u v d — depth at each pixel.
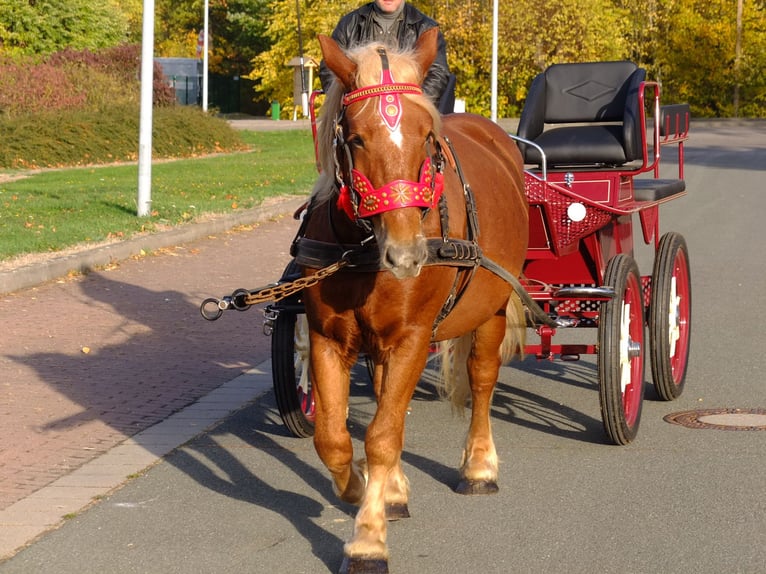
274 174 24.45
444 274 4.61
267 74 56.16
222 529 5.14
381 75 4.13
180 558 4.79
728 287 11.95
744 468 5.96
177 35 73.88
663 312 7.19
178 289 11.73
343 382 4.67
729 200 20.88
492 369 5.73
